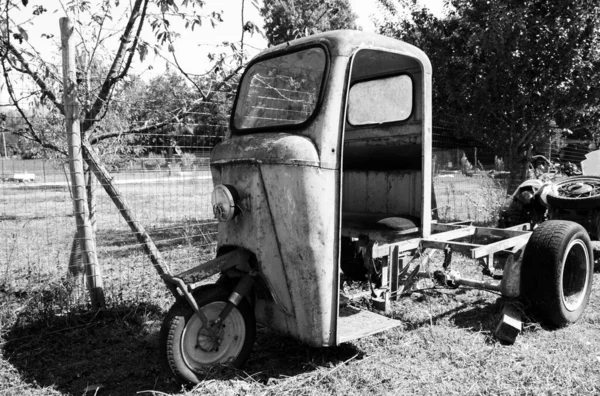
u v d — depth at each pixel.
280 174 3.01
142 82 5.01
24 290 4.52
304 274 3.05
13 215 9.53
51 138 4.77
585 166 6.71
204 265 3.12
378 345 3.65
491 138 9.00
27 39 4.12
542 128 8.65
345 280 4.70
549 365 3.26
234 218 3.24
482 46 7.80
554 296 3.84
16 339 3.79
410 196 4.18
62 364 3.50
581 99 8.16
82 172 4.29
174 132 5.13
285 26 5.55
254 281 3.24
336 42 3.15
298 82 3.37
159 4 4.43
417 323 4.04
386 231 3.61
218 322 3.11
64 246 6.79
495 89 8.27
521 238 4.36
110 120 4.91
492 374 3.15
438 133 9.57
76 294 4.45
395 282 4.00
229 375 3.11
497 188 9.41
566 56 7.83
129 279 5.18
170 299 4.71
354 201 4.57
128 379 3.28
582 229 4.06
